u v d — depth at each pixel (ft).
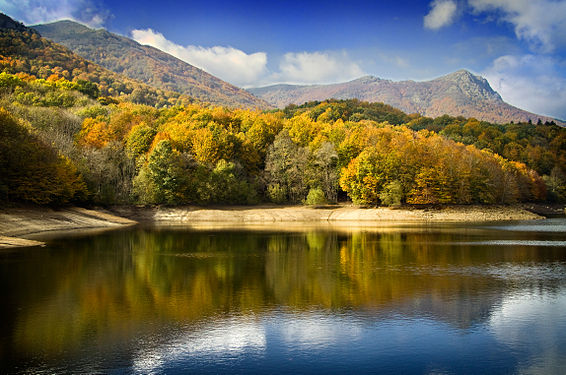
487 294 99.45
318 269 130.00
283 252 164.45
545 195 472.03
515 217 347.56
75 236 213.46
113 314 84.53
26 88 496.64
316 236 219.41
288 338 72.13
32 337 72.08
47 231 236.22
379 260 145.79
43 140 286.87
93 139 363.76
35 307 88.84
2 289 104.17
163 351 66.69
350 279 115.75
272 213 346.33
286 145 393.50
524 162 540.93
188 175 343.05
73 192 274.57
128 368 60.70
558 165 550.36
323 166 382.42
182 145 373.20
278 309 87.97
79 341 70.44
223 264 138.82
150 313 85.05
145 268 131.44
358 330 75.92
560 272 124.36
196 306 90.02
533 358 64.39
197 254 159.63
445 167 366.02
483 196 373.40
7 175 246.68
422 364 62.34
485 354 65.92
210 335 73.31
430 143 410.72
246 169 400.47
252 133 430.61
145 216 328.70
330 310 87.35
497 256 153.17
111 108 499.51
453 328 76.79
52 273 122.93
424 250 168.45
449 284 109.40
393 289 104.37
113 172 330.34
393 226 282.77
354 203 370.32
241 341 70.74
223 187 349.41
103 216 299.58
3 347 67.87
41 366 61.16
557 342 70.33
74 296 97.60
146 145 369.50
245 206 367.86
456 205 362.94
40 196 253.65
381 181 357.00
